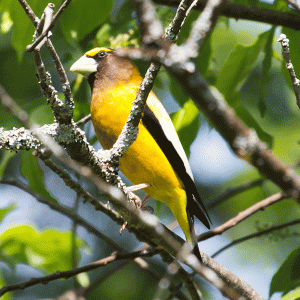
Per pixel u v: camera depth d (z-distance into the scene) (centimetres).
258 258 1385
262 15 845
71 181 660
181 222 874
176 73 313
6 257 974
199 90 309
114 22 985
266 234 811
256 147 309
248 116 990
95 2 855
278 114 1431
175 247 613
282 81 1428
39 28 509
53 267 991
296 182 312
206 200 1452
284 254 1381
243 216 797
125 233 1488
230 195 997
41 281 708
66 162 411
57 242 980
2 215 998
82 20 870
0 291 691
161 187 862
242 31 1210
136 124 627
